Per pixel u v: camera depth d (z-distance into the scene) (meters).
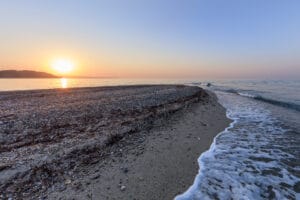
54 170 5.18
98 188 4.60
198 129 9.98
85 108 13.15
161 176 5.30
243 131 10.20
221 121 12.18
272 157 6.98
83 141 7.15
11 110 12.28
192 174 5.54
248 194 4.75
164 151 6.93
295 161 6.70
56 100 17.12
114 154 6.40
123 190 4.59
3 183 4.48
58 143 6.92
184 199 4.41
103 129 8.64
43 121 9.66
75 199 4.17
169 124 10.33
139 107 13.80
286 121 12.63
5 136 7.41
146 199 4.33
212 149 7.54
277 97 26.03
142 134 8.46
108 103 15.43
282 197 4.70
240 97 27.02
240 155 7.08
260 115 14.45
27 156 5.82
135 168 5.62
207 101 19.92
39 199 4.09
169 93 24.38
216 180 5.30
